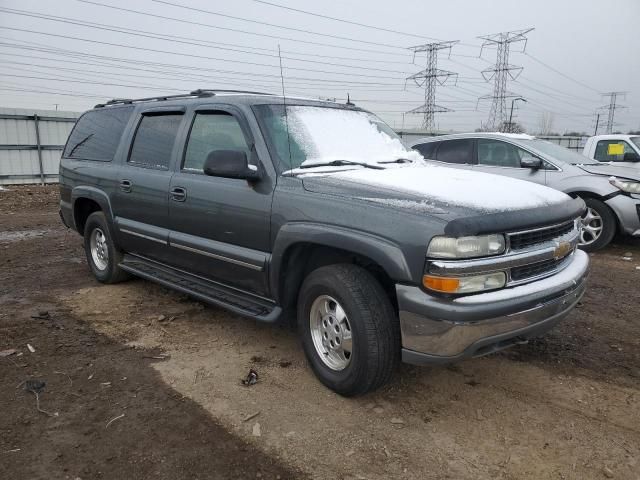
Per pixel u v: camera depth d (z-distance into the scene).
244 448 2.88
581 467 2.74
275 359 3.99
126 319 4.80
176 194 4.44
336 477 2.66
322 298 3.46
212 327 4.62
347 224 3.19
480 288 2.91
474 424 3.13
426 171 3.98
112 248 5.61
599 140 10.27
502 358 4.01
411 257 2.90
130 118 5.37
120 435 2.99
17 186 16.97
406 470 2.71
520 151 8.31
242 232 3.88
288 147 3.88
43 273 6.45
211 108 4.33
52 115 17.61
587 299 5.45
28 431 3.02
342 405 3.32
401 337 3.06
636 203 7.24
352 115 4.62
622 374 3.77
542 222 3.16
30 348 4.13
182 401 3.37
